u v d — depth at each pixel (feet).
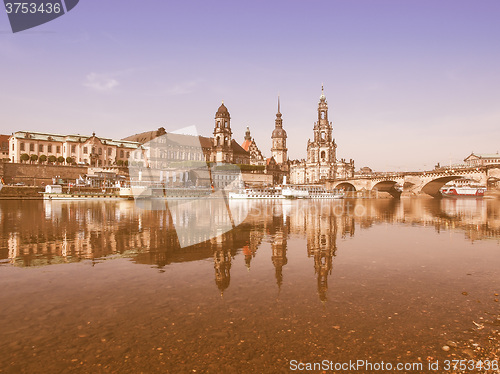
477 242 64.28
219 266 43.70
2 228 82.28
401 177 424.05
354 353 21.20
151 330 24.32
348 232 78.74
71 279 37.32
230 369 19.29
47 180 358.02
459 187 529.86
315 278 38.22
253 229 83.30
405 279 37.91
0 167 329.31
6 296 31.55
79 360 20.15
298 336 23.50
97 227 84.64
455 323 25.79
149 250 54.34
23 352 21.06
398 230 82.79
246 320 26.21
